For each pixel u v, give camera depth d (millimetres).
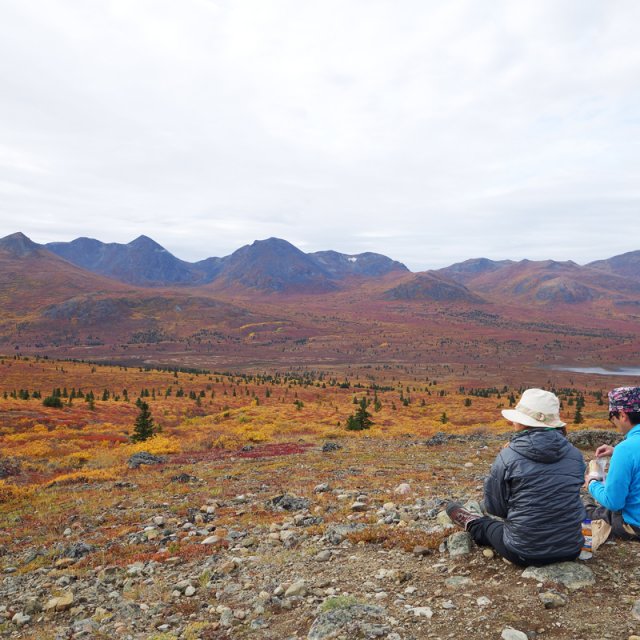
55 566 9281
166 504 13828
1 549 10703
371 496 12609
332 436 33906
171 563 8688
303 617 5625
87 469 23375
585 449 20031
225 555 8844
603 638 4145
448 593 5500
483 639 4371
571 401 144250
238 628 5633
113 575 8359
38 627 6676
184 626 5996
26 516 13602
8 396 107562
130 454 27344
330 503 12164
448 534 7594
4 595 7988
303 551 8297
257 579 7285
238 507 12789
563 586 5098
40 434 43312
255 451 26094
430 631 4688
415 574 6320
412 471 16766
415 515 9719
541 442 5332
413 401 149125
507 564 5926
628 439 5383
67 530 11812
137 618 6457
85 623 6465
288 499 12570
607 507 5531
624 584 5125
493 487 5711
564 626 4418
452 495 11867
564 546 5367
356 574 6730
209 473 19078
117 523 12227
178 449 28938
